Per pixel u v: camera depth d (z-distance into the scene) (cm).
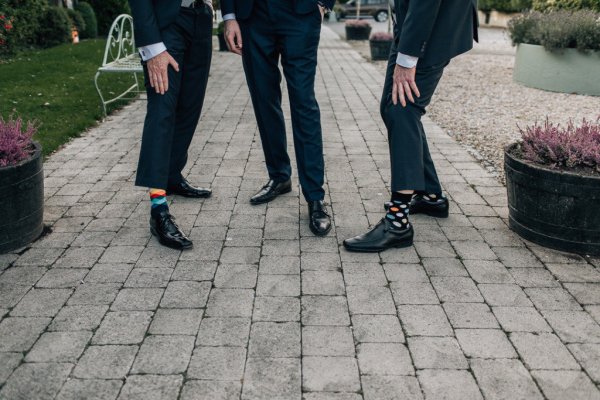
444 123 615
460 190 402
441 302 260
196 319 245
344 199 382
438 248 312
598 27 752
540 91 809
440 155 486
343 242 310
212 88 782
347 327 240
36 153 308
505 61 1140
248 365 216
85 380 207
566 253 306
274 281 277
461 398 200
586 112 670
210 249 309
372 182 415
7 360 217
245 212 358
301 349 226
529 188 306
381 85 817
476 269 290
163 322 243
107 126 576
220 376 210
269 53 326
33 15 1152
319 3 307
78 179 417
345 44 1487
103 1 1577
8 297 260
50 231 328
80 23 1420
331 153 484
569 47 786
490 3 2609
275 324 242
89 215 352
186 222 342
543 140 312
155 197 313
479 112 670
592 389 204
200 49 327
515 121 627
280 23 312
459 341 231
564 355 223
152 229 318
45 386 204
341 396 200
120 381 207
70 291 266
